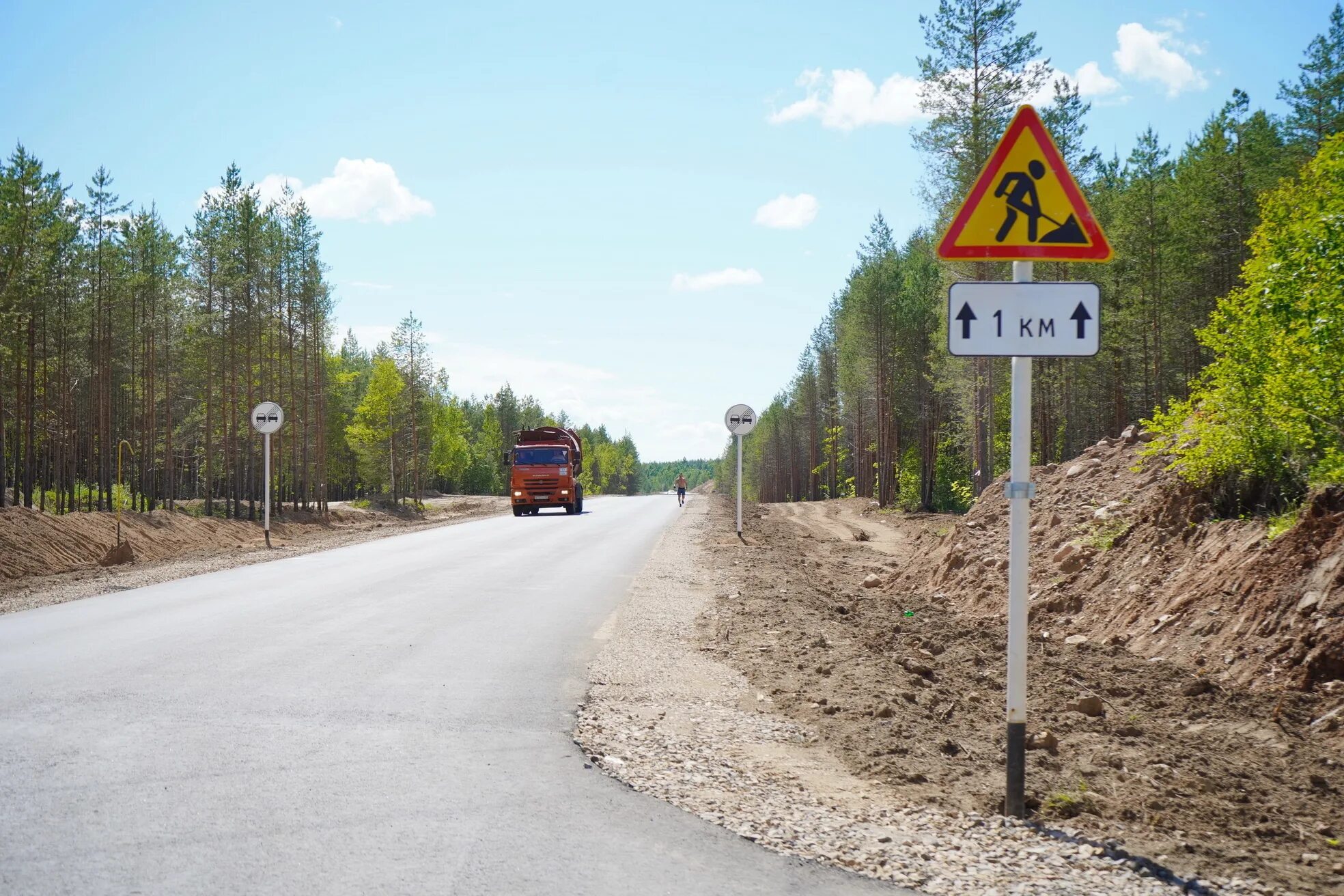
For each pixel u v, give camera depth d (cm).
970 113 3316
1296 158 3847
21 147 3497
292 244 4988
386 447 6912
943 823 468
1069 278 3934
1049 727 644
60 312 4306
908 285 5741
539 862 412
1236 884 393
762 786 530
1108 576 1066
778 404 12238
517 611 1210
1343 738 582
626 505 4981
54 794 496
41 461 5462
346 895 374
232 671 827
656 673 847
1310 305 898
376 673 824
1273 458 935
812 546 2680
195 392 5662
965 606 1302
